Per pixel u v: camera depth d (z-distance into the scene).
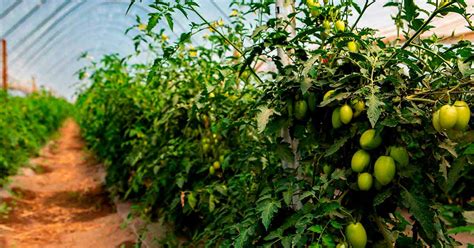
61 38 12.23
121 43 14.03
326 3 1.91
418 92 1.57
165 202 3.56
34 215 4.80
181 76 3.56
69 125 19.94
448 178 1.56
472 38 3.88
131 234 3.80
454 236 3.30
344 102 1.63
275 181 1.96
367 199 1.61
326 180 1.64
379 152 1.54
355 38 1.56
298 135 1.81
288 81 1.69
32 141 8.75
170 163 3.33
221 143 3.07
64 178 6.97
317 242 1.44
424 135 1.61
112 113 5.49
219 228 2.34
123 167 5.28
